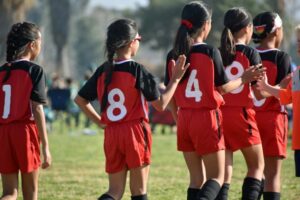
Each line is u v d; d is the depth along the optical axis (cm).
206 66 1850
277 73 2045
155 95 1761
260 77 1862
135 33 1794
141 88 1764
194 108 1862
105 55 1814
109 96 1783
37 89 1830
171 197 2514
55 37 14175
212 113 1852
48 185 2830
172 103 1970
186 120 1875
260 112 2028
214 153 1847
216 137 1847
